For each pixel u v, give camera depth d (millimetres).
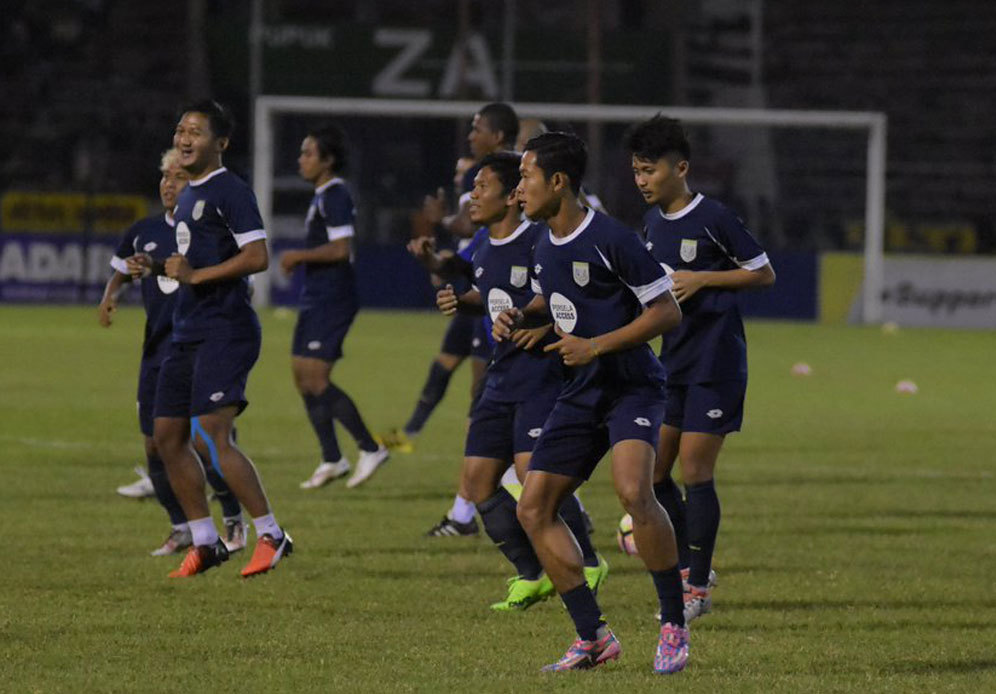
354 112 102125
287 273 35250
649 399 19500
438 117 116500
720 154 123125
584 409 19391
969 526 32031
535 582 23094
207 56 117062
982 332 100250
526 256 22484
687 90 123875
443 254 24750
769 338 90625
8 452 40344
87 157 122062
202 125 24719
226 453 24594
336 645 20609
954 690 18641
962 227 114938
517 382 22609
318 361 35562
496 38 115312
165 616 22234
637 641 21266
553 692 18125
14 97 125750
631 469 19047
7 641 20453
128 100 126125
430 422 50188
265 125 102312
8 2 126250
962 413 55125
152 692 17891
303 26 115562
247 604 23328
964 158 126688
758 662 20078
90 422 47031
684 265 24031
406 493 35688
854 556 28484
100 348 72875
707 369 23672
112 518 30891
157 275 25203
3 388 55938
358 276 107375
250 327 24969
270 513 24812
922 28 129625
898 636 21859
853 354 80312
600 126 113500
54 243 104875
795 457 43125
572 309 19672
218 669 19078
